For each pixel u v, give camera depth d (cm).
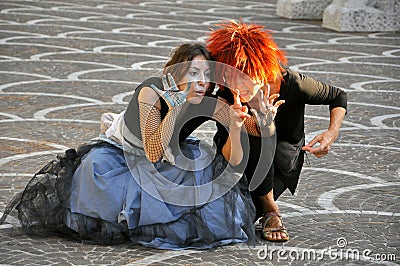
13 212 630
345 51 1750
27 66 1405
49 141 912
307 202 729
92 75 1347
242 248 605
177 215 601
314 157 885
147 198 596
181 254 588
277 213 638
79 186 605
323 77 1414
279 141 642
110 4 2547
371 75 1459
